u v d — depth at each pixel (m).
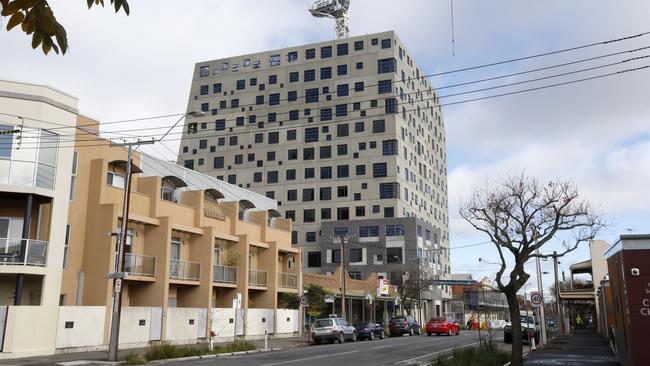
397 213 81.56
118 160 31.52
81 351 26.80
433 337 48.38
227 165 92.06
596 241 60.28
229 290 39.69
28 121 26.16
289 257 48.28
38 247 25.69
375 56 88.06
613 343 29.30
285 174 88.44
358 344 37.03
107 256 29.02
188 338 33.66
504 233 21.09
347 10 112.44
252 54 95.50
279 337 43.00
